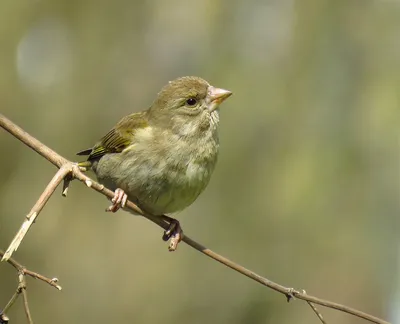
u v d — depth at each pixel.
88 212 15.44
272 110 14.57
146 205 8.35
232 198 14.65
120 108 14.97
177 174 8.16
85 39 14.85
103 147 8.53
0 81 14.21
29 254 14.71
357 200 14.39
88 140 14.62
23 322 14.52
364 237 14.48
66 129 14.54
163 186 8.17
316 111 14.51
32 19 14.59
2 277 14.42
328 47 14.66
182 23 15.55
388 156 14.34
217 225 14.82
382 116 14.37
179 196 8.25
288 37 14.97
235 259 14.72
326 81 14.56
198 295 15.20
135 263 15.59
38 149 6.70
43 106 14.52
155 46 15.53
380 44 14.63
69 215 15.23
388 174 14.34
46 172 14.40
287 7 15.16
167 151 8.16
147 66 15.35
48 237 15.01
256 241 14.67
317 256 14.62
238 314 14.91
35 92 14.54
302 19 14.79
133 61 15.21
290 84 14.62
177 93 8.30
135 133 8.30
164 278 15.58
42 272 14.82
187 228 15.11
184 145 8.21
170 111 8.30
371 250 14.55
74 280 15.06
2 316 6.02
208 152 8.34
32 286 14.79
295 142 14.48
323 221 14.39
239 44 15.00
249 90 14.65
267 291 14.89
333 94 14.51
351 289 14.63
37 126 14.40
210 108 8.38
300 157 14.39
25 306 6.02
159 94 8.52
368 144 14.39
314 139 14.47
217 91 8.44
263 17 15.20
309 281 14.68
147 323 15.14
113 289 15.38
